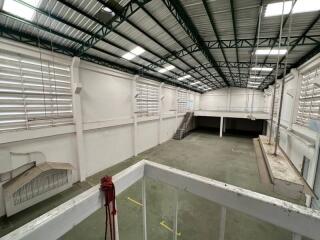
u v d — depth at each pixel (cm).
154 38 526
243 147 1032
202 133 1520
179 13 410
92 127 573
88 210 69
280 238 325
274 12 383
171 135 1245
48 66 439
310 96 520
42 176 423
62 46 456
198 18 443
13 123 383
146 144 931
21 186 358
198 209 407
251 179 590
